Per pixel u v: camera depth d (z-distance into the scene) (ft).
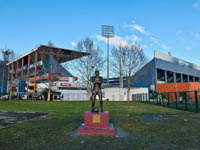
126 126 29.96
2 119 41.88
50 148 18.26
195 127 29.48
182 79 263.08
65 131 26.05
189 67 260.21
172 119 38.86
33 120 37.45
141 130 26.81
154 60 201.26
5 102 102.17
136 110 60.75
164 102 88.74
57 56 110.83
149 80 179.93
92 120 25.11
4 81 169.89
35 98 148.05
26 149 18.03
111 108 68.44
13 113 55.06
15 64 140.77
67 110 61.26
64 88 164.25
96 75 28.48
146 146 18.79
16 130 26.91
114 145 19.12
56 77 117.60
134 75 117.70
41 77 162.09
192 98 79.15
